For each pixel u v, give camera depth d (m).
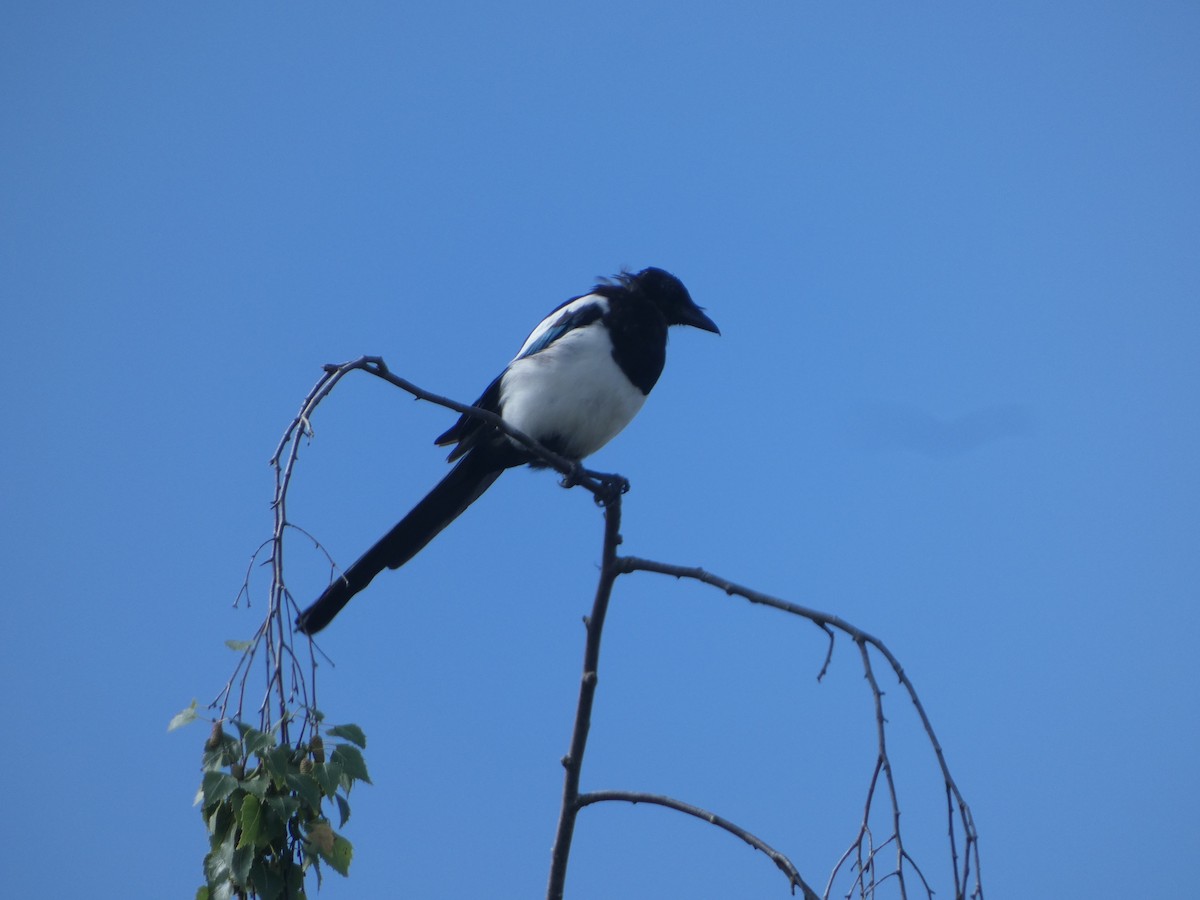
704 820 8.47
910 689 8.05
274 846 6.70
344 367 7.82
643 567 9.17
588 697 9.13
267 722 6.84
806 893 7.70
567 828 9.03
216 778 6.52
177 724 6.75
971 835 7.45
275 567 7.02
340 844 6.71
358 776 6.77
